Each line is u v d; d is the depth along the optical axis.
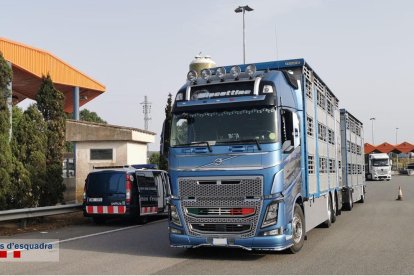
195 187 9.18
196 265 8.63
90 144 25.36
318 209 12.59
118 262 8.96
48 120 18.03
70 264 8.79
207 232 9.06
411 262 8.73
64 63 34.03
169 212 9.47
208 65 26.34
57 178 17.16
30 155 16.19
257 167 8.84
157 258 9.40
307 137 11.26
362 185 24.64
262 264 8.66
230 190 8.96
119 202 15.59
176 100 9.77
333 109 16.36
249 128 9.06
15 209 14.16
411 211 19.52
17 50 29.80
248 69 9.51
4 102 15.00
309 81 12.01
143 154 27.23
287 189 9.17
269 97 9.09
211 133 9.26
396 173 91.50
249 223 8.82
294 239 9.73
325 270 8.05
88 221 16.98
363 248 10.36
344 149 19.69
